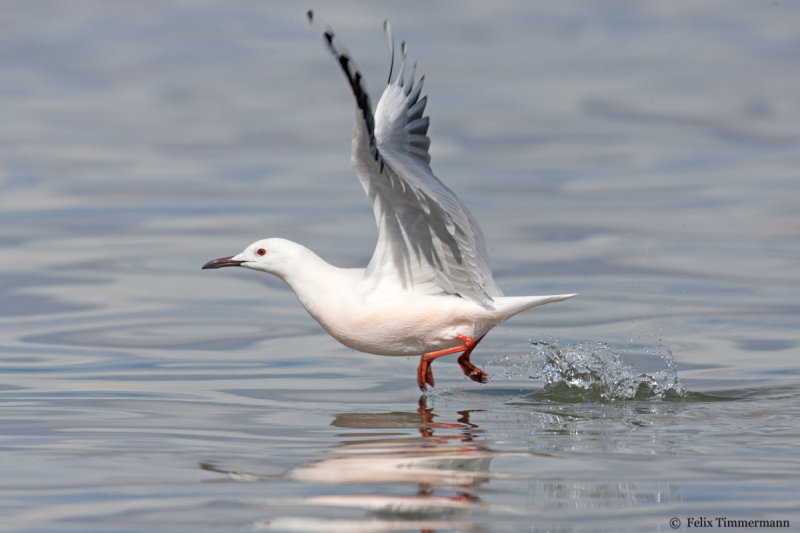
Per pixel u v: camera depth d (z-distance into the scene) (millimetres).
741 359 12836
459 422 10320
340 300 11422
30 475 8492
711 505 7773
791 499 7895
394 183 10477
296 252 11727
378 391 11672
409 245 11109
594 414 10672
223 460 8922
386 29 11727
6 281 16750
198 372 12359
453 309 11242
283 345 13688
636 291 16219
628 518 7539
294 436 9727
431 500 7895
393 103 11656
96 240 19531
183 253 18688
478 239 11328
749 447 9297
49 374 12141
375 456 9055
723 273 17203
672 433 9844
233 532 7293
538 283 16719
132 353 13164
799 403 10961
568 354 12656
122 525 7426
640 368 12492
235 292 16438
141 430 9875
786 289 16219
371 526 7391
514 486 8211
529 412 10773
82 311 15164
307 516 7574
